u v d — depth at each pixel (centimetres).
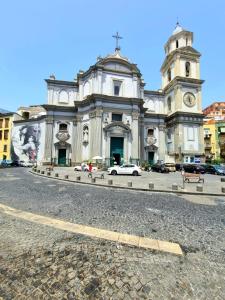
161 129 4125
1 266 381
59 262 399
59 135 3706
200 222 651
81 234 534
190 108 4056
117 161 3362
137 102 3500
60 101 3831
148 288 327
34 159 4097
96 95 3278
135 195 1094
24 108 5453
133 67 3631
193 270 381
